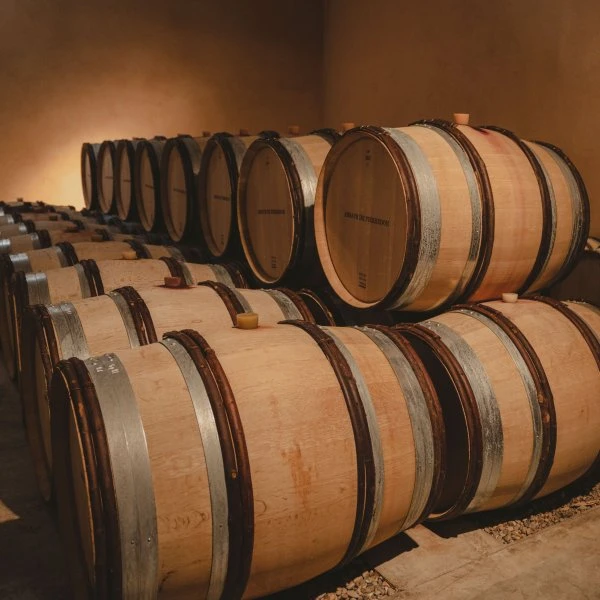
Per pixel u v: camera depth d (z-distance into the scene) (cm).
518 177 399
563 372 338
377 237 404
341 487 249
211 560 231
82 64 997
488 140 411
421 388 280
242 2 1056
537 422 322
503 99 616
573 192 434
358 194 416
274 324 301
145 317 339
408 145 377
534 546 326
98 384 231
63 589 300
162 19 1022
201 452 227
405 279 373
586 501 370
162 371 242
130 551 217
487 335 339
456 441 327
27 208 812
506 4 599
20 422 480
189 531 224
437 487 283
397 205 384
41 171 1010
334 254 446
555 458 330
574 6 521
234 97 1083
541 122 568
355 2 920
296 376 255
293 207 464
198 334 265
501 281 406
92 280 416
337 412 254
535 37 566
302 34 1091
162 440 224
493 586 296
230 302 368
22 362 363
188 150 656
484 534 339
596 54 504
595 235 518
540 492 346
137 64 1023
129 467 217
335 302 459
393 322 442
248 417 238
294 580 262
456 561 316
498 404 317
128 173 830
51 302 402
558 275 448
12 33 955
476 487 315
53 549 330
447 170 375
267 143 495
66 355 318
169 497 221
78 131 1015
